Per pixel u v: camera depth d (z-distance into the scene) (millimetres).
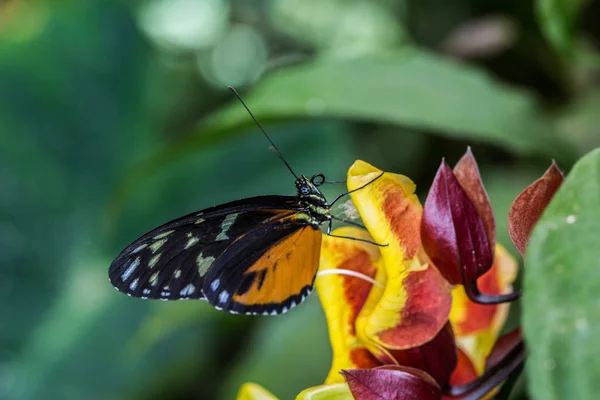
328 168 632
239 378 511
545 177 383
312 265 419
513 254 487
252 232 423
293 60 852
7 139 664
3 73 674
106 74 692
